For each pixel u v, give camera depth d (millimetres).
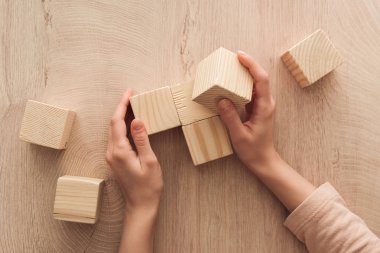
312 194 668
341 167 732
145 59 710
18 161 707
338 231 644
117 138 652
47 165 707
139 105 659
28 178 706
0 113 706
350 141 734
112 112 709
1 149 706
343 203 679
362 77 736
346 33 733
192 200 714
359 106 736
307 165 728
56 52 707
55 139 665
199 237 714
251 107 700
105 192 707
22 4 705
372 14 735
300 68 680
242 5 716
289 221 687
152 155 659
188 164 714
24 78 707
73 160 707
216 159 717
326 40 675
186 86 667
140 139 647
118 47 709
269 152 685
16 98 708
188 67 711
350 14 733
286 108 724
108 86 708
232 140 672
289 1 724
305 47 676
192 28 711
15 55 706
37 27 706
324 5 729
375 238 646
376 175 734
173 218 712
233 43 714
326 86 730
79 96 708
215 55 613
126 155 647
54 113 664
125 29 709
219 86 585
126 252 652
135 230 657
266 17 720
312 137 728
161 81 710
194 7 710
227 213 717
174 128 714
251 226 719
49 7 705
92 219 653
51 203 706
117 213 708
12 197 704
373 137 734
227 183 718
